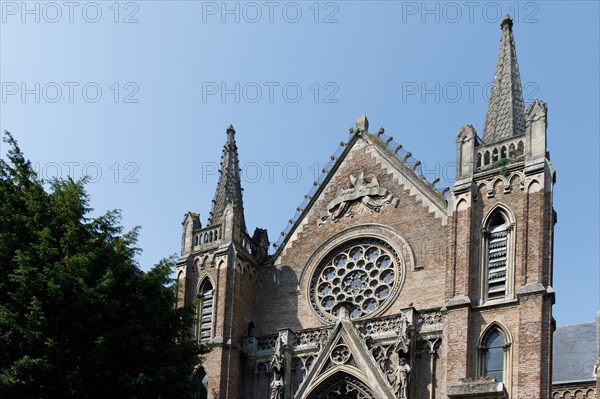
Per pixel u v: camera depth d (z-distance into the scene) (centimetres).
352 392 5172
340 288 5766
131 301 4503
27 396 3909
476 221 5225
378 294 5606
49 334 4050
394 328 5253
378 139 6094
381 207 5828
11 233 4319
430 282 5412
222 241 5969
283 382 5359
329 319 5675
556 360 6431
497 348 4862
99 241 4522
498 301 4928
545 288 4788
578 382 6128
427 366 5084
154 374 4247
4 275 4244
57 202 4569
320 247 5950
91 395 4184
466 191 5284
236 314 5738
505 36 6019
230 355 5566
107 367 4222
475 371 4838
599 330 5844
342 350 5241
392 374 5144
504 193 5191
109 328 4272
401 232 5672
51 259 4291
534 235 4966
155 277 4638
